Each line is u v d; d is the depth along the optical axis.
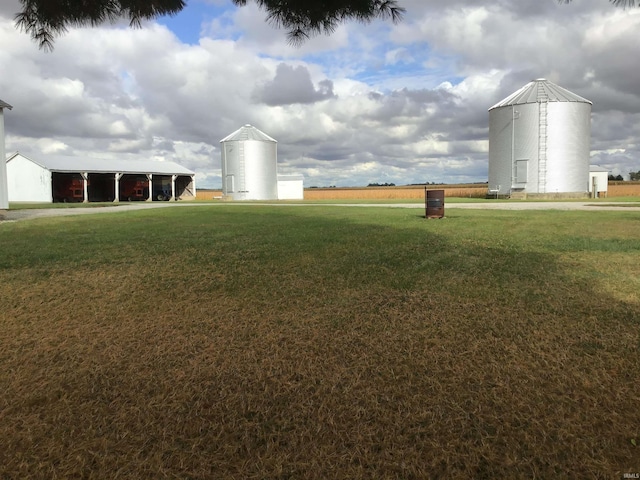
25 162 49.41
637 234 11.09
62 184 51.84
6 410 3.13
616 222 14.55
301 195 65.19
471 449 2.58
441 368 3.56
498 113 46.06
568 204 29.64
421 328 4.42
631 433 2.67
